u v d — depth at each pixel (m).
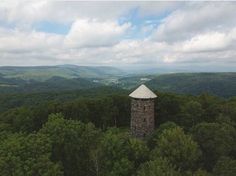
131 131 61.22
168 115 72.12
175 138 41.16
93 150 40.66
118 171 35.59
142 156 40.50
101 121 78.25
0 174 29.61
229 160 37.19
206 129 47.84
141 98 58.44
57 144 39.22
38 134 38.25
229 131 48.47
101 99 83.06
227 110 63.44
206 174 35.12
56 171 32.12
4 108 134.25
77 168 40.72
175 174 32.28
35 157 33.09
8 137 42.41
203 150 45.97
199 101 73.38
